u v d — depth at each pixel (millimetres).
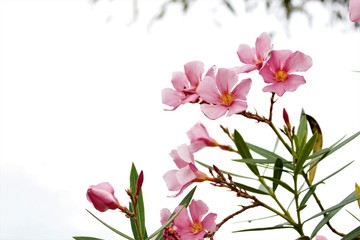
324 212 893
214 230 911
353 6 865
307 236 889
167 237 899
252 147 966
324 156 913
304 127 987
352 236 887
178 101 948
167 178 929
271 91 897
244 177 928
